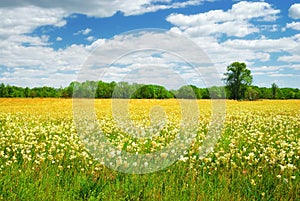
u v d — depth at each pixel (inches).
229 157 326.0
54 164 311.1
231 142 411.2
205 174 281.3
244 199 226.7
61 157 319.9
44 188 239.0
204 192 235.0
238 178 268.4
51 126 597.0
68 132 505.0
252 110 1103.0
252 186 248.4
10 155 340.2
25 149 371.9
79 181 251.6
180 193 234.7
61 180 262.2
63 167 299.0
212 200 221.9
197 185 247.4
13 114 938.7
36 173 274.1
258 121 693.3
